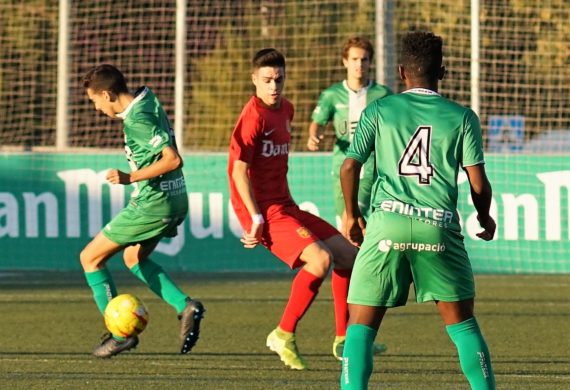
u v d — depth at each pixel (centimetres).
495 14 5184
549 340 2916
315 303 3725
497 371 2450
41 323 3222
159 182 2541
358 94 3238
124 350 2531
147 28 5903
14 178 4709
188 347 2525
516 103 5175
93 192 4666
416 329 3120
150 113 2492
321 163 4612
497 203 4519
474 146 1773
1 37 5828
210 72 5694
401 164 1777
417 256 1761
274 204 2548
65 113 4825
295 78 5647
